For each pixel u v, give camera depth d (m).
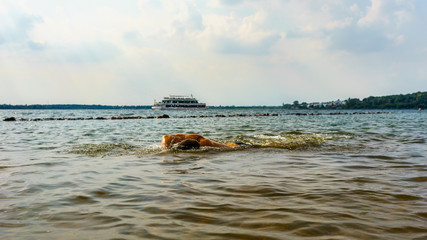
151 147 10.88
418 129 20.91
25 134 16.84
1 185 5.18
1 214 3.74
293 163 7.47
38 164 7.28
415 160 7.88
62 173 6.22
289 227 3.29
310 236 3.05
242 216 3.65
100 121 35.91
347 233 3.13
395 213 3.74
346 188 4.96
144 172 6.34
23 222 3.48
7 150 9.90
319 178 5.75
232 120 40.50
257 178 5.74
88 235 3.11
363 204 4.10
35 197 4.48
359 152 9.46
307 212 3.78
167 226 3.34
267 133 17.64
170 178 5.75
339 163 7.46
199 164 7.36
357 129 21.17
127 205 4.10
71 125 26.98
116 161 7.81
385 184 5.26
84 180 5.58
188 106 147.88
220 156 8.73
